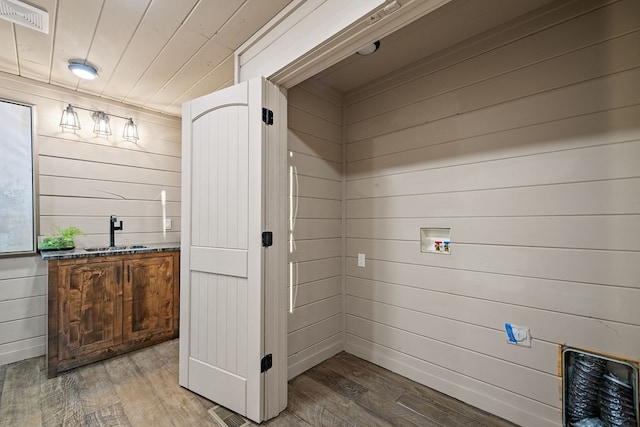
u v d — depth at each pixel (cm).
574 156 161
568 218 162
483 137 193
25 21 180
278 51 177
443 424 177
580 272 159
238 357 183
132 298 264
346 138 276
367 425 176
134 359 251
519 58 179
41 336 260
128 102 306
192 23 182
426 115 221
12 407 187
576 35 161
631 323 145
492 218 189
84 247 283
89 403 192
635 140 145
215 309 194
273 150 185
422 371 220
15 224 248
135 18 178
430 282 217
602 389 146
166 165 340
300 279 238
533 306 173
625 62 148
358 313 264
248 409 179
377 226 251
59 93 271
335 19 145
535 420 170
